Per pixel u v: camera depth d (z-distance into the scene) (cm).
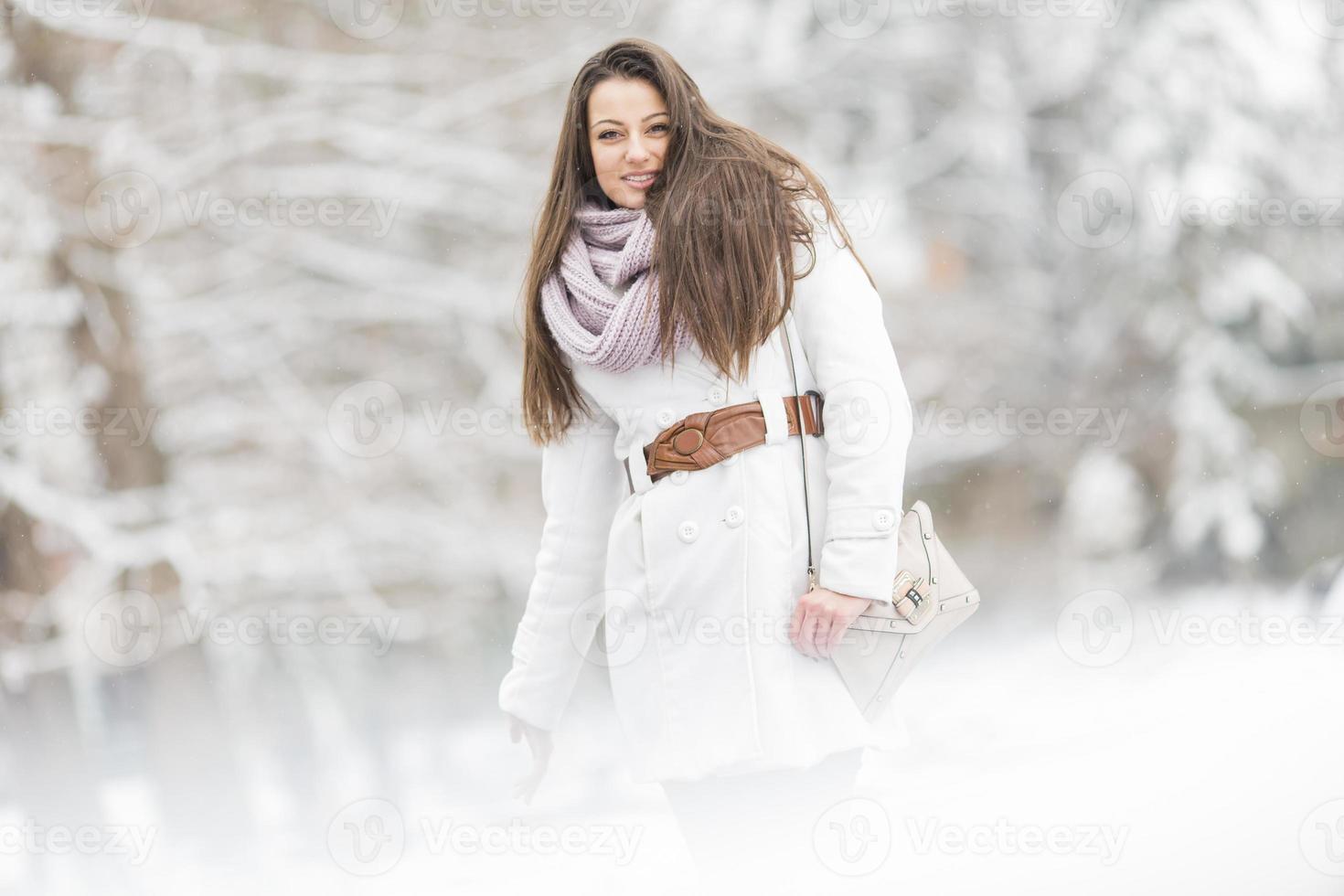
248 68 2672
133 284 2522
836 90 3509
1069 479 3700
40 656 2358
